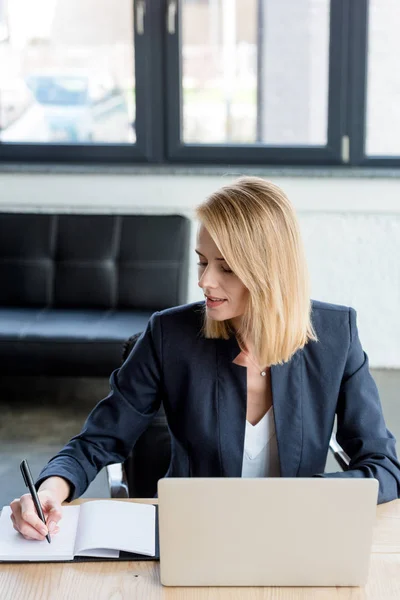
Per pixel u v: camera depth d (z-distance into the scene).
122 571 1.44
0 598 1.36
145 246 4.20
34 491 1.52
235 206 1.65
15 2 4.41
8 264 4.25
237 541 1.37
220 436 1.78
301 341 1.73
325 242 4.51
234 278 1.68
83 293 4.22
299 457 1.79
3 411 4.00
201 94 4.50
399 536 1.56
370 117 4.47
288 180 4.42
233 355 1.79
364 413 1.84
